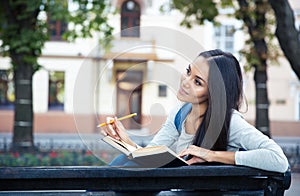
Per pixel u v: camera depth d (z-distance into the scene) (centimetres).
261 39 1412
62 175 239
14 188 242
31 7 1256
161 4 1512
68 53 2839
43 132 2767
